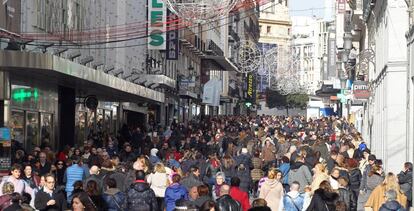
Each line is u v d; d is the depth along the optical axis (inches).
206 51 3115.2
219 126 1953.7
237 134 1684.3
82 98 1472.7
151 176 791.1
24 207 538.9
